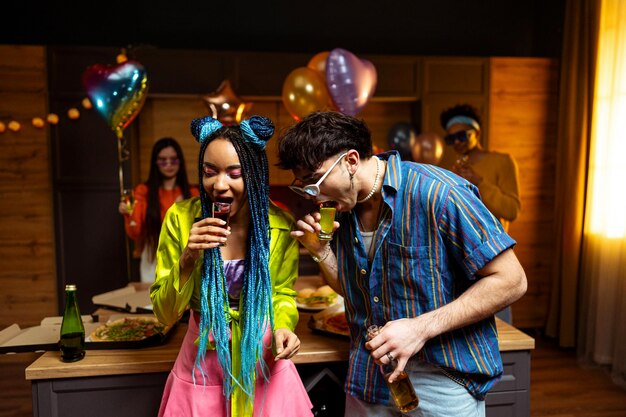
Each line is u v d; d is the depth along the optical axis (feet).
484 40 14.60
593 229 11.52
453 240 4.11
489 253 3.93
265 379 4.42
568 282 12.17
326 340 5.61
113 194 12.51
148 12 13.51
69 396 5.03
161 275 4.52
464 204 4.06
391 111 14.32
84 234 12.48
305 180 4.14
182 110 13.42
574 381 10.67
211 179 4.19
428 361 4.33
